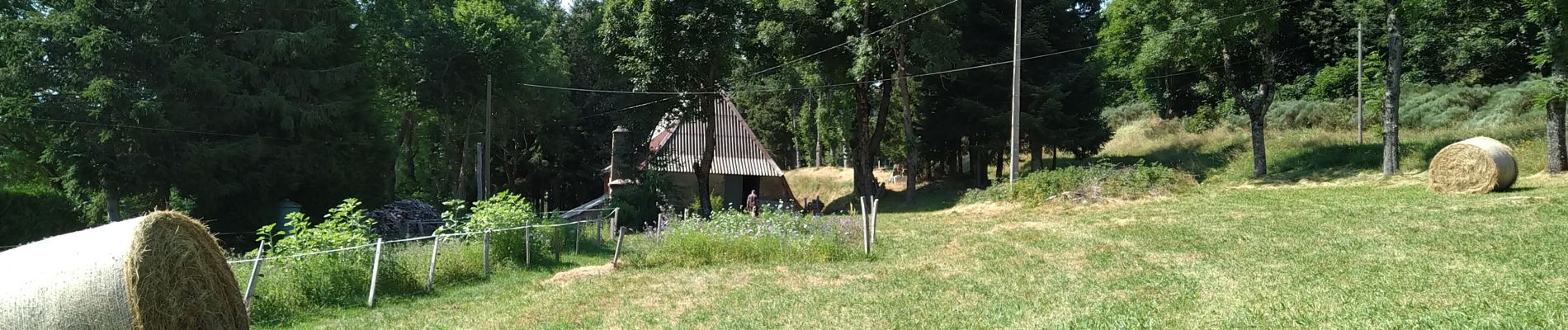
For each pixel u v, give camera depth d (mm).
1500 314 7281
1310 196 22281
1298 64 44688
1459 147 20375
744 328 9359
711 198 40688
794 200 45250
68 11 27547
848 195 46875
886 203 41375
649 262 15297
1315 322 7535
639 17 36969
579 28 55625
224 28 30203
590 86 54625
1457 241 12312
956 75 37000
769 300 11000
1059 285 10773
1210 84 43125
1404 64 39562
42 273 7141
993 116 36375
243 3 29891
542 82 47406
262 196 29328
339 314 11633
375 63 39312
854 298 10773
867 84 39875
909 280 11969
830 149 66875
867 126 39781
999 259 13781
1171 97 50562
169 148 27594
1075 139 36875
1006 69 36969
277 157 29094
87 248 7328
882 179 53469
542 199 54969
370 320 11109
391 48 41688
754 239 15711
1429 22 29531
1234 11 28578
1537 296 7941
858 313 9734
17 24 26703
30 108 26266
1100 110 38344
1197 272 11109
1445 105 34219
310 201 31594
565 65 52219
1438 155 20891
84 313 7074
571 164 52812
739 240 15625
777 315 9922
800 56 39750
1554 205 15930
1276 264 11414
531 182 53750
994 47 38250
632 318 10312
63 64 27016
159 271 7566
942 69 35281
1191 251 13406
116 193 27625
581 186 53781
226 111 28438
